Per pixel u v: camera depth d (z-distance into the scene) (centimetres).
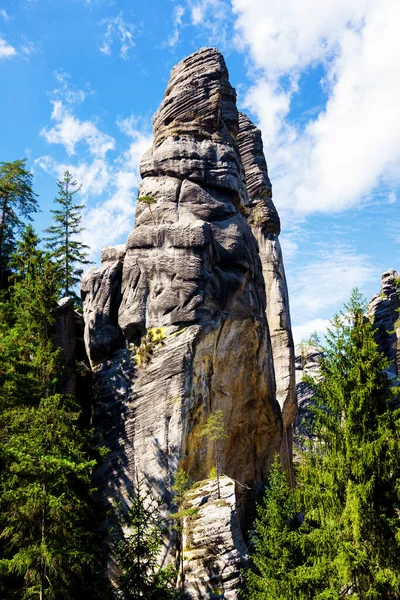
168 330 3919
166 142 4738
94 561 2589
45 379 2969
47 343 3225
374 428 2159
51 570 2264
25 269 3719
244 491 4069
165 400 3716
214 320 3959
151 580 2577
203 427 3744
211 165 4650
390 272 8000
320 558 2108
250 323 4206
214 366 3953
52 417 2580
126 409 3809
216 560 2894
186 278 4003
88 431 3014
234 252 4312
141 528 2552
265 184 7281
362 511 2016
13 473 2045
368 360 2214
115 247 4603
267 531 2802
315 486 2188
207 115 4866
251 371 4244
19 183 5047
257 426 4366
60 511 2328
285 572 2502
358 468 2080
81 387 4100
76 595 2392
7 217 5025
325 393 2292
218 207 4469
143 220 4425
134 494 3516
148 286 4128
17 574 2292
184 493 3206
